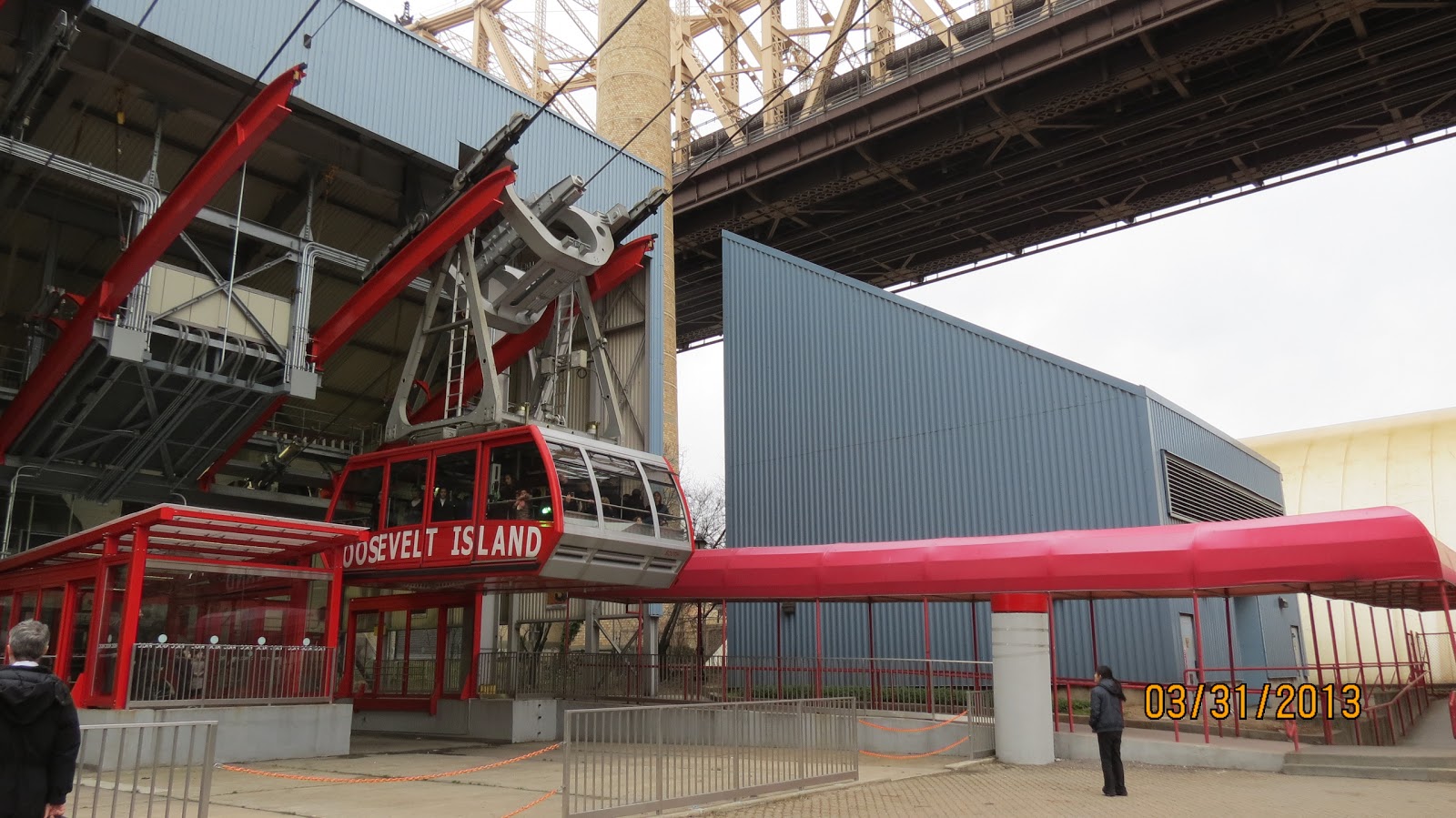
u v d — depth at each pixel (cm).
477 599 2583
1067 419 2795
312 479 2994
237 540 1905
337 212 3161
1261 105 4634
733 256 3769
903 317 3228
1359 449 4941
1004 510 2866
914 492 3073
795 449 3394
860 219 5888
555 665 2700
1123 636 2569
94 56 2311
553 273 2320
